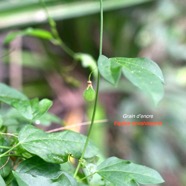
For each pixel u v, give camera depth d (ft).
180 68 6.14
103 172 1.99
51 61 6.25
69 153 1.97
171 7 6.22
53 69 6.23
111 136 5.36
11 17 4.21
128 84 5.71
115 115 5.62
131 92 5.69
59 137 1.99
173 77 5.98
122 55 6.65
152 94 1.74
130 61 1.84
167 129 5.50
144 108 5.49
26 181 1.89
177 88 5.77
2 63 5.92
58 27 6.34
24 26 4.27
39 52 6.35
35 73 6.24
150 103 5.49
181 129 5.43
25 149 1.94
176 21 6.34
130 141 5.37
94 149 2.05
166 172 5.33
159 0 6.21
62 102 5.92
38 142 1.95
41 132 1.98
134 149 5.33
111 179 1.97
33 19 4.25
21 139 1.95
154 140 5.40
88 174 2.06
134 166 2.01
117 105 5.98
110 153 5.20
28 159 1.97
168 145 5.50
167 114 5.49
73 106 5.83
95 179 2.13
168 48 6.14
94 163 2.10
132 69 1.80
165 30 6.22
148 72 1.80
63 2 4.35
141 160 5.25
